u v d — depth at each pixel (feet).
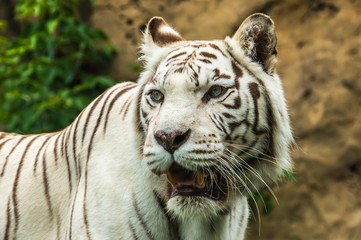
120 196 24.02
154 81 22.91
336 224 47.80
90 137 25.49
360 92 47.96
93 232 24.16
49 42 49.32
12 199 27.14
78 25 50.03
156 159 21.98
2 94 50.24
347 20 49.26
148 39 24.64
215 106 22.49
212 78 22.49
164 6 52.19
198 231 24.40
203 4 51.55
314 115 48.21
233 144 22.90
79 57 50.52
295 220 48.29
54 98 45.19
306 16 50.37
